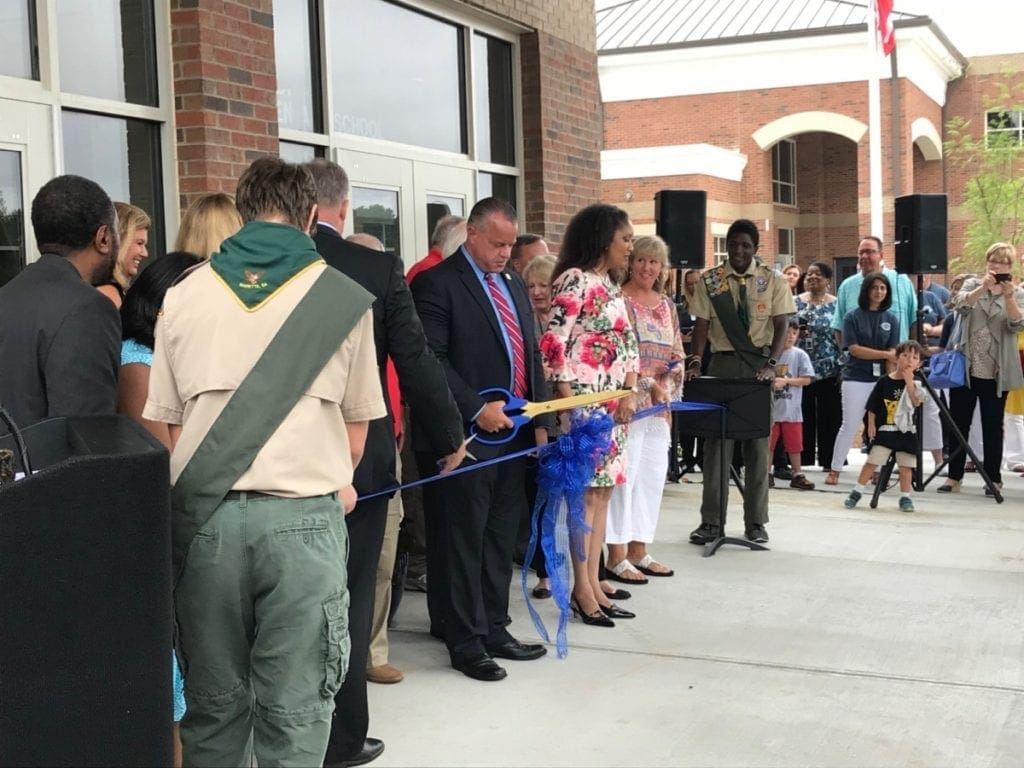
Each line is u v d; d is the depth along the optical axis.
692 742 3.83
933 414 9.17
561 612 4.77
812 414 10.09
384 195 7.14
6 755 2.12
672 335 6.11
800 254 31.89
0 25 4.76
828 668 4.60
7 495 2.09
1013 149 26.36
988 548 6.86
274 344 2.57
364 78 6.99
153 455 2.22
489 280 4.53
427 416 3.64
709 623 5.25
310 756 2.60
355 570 3.56
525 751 3.75
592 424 4.81
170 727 2.27
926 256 9.74
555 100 8.63
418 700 4.22
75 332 2.91
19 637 2.12
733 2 27.67
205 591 2.54
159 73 5.43
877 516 7.96
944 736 3.89
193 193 5.44
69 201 3.10
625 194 24.09
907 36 25.34
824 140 31.61
